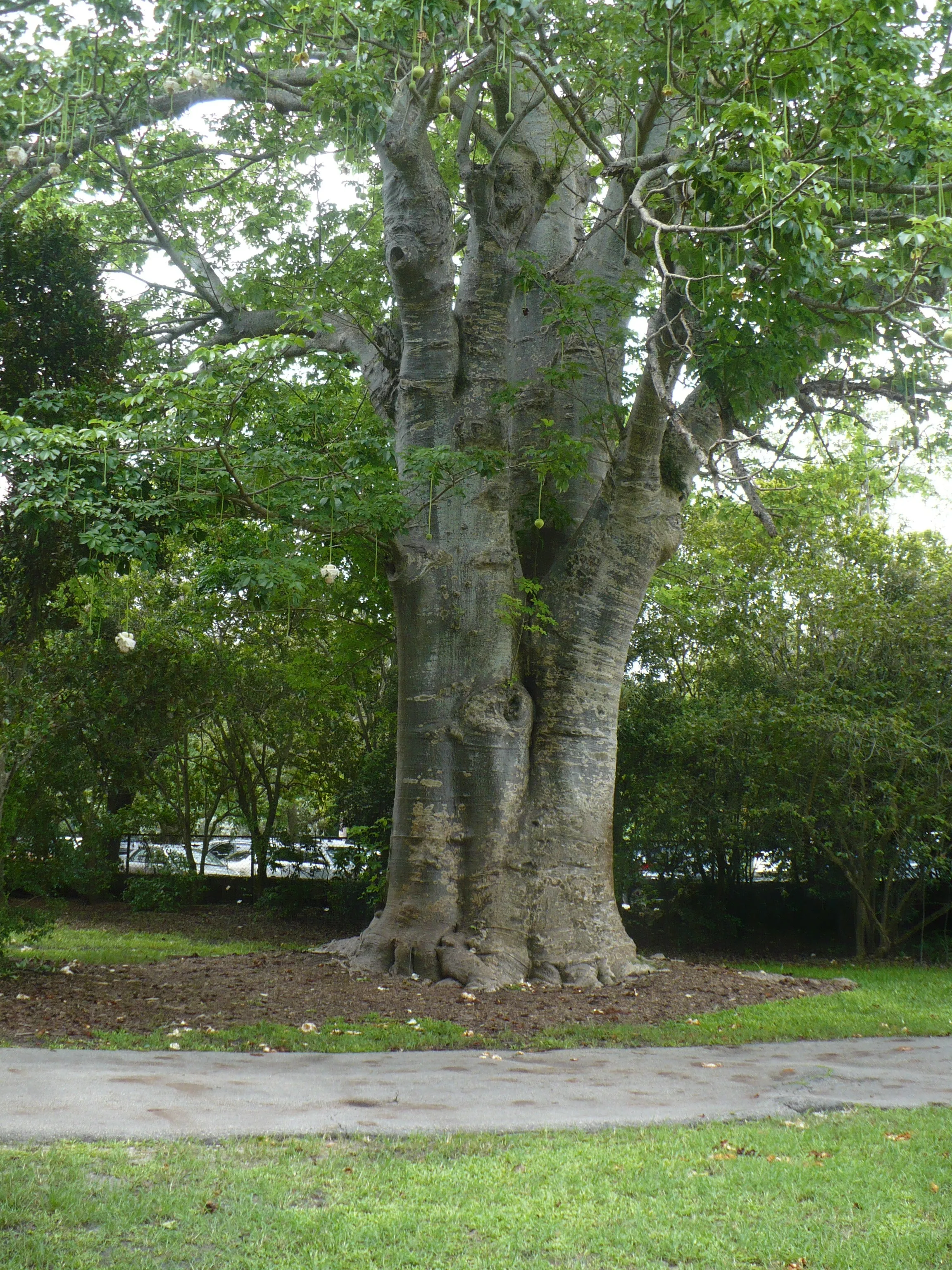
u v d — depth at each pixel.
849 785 16.05
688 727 16.39
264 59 11.11
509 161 12.95
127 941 16.67
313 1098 6.71
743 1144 6.00
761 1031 9.82
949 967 16.20
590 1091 7.26
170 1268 4.07
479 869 11.82
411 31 9.08
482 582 12.22
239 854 26.80
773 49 8.13
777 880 19.38
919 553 17.91
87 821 21.67
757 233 7.84
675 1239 4.55
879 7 8.09
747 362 10.44
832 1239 4.59
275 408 10.62
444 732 12.07
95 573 9.56
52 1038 8.14
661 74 9.66
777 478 15.79
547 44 10.27
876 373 11.74
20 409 9.89
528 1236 4.53
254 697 20.84
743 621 18.16
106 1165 5.18
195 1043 8.36
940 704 16.27
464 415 12.41
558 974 11.70
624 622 12.81
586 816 12.34
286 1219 4.58
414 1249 4.36
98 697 17.42
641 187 8.89
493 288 12.76
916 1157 5.79
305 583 11.05
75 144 10.98
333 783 22.22
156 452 9.61
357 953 12.01
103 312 12.55
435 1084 7.30
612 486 12.70
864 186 9.39
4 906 11.36
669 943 18.48
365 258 15.46
